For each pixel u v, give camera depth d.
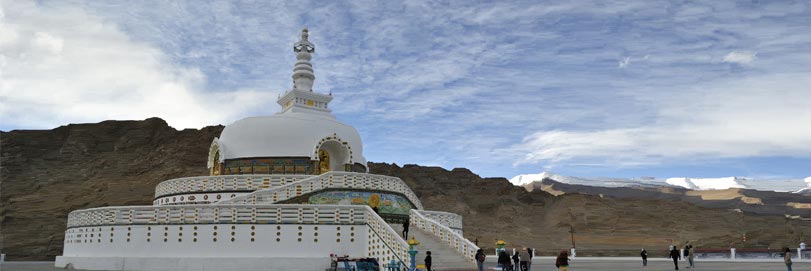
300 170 40.06
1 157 150.38
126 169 145.75
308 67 49.44
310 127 41.41
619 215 157.62
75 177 144.62
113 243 32.19
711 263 42.81
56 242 103.31
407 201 37.97
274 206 30.92
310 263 30.20
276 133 40.72
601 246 138.50
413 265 25.64
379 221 29.95
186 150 149.75
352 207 31.55
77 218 35.06
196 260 30.16
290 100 47.53
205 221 30.84
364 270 27.20
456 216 41.56
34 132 163.62
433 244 30.83
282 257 30.22
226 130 42.78
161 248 31.05
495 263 42.69
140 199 121.25
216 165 42.38
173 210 31.41
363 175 36.03
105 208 33.09
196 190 38.19
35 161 153.75
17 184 139.62
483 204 168.12
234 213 30.81
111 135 167.25
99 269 32.12
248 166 40.34
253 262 29.97
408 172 182.62
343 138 42.66
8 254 95.19
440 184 181.50
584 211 159.62
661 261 49.00
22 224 113.19
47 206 122.56
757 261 45.78
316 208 31.19
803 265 38.09
